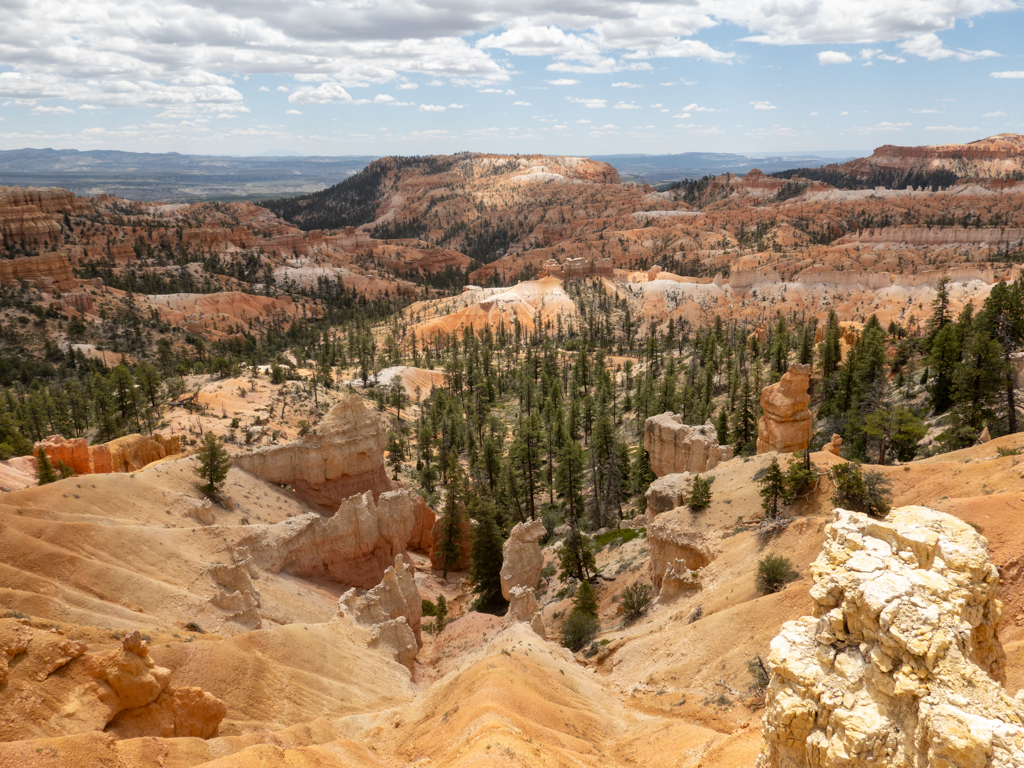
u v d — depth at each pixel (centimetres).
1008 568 3509
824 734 1861
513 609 5562
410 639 5094
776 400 6744
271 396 13450
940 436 7638
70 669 2916
